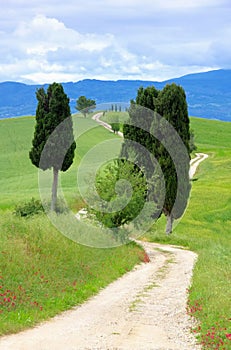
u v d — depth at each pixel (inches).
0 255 761.0
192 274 951.6
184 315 599.8
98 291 782.5
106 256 1041.5
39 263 811.4
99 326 544.4
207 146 5324.8
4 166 3341.5
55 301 664.4
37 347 442.3
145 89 1615.4
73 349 439.5
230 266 1005.2
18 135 4335.6
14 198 2084.2
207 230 2022.6
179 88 1630.2
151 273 983.6
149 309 644.1
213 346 441.1
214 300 608.1
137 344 462.6
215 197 2625.5
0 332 494.0
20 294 651.5
